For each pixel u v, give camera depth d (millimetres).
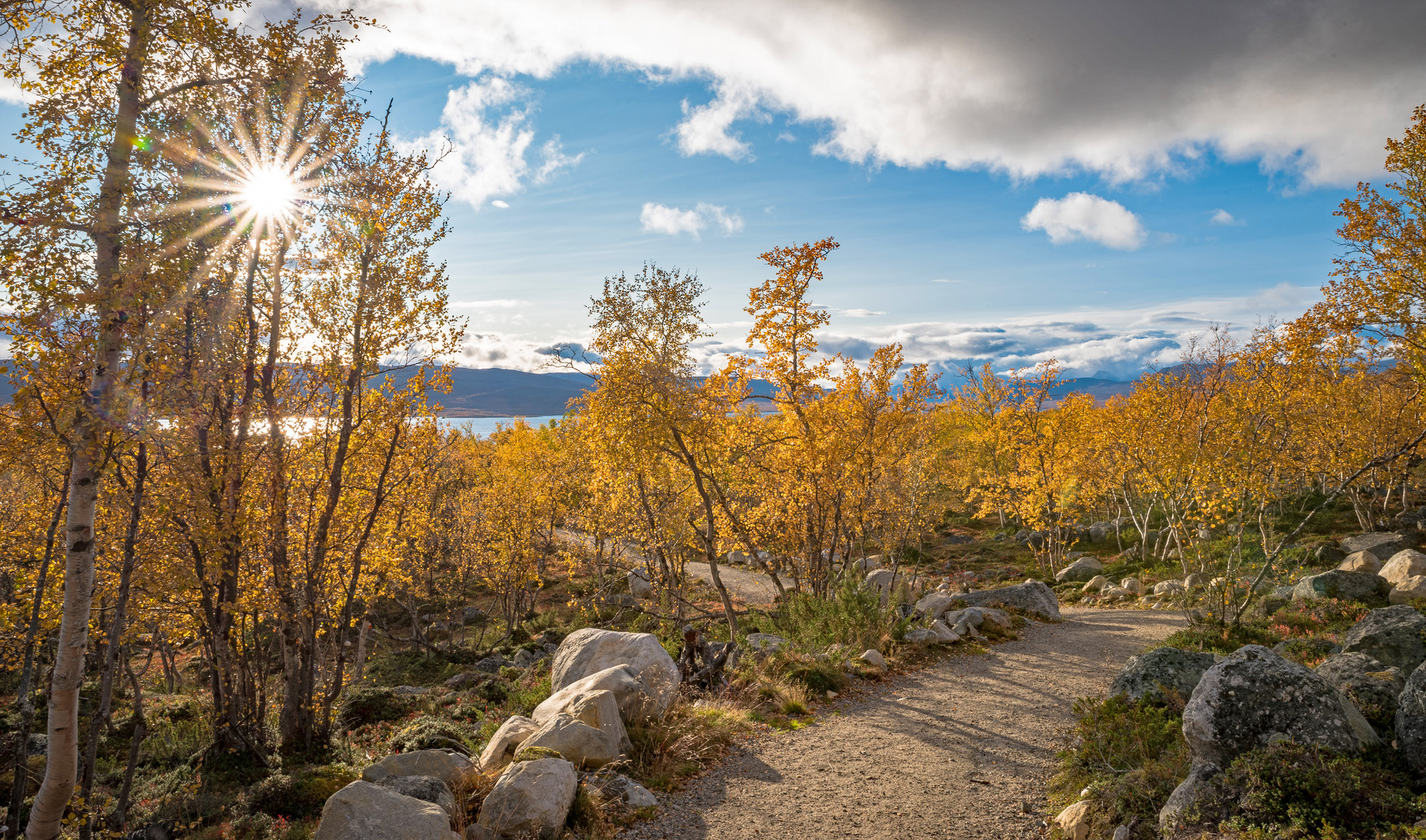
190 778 12305
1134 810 7312
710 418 22969
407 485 16516
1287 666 7691
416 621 31750
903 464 30703
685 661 14531
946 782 9531
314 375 14211
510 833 7316
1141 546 44031
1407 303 17672
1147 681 11078
